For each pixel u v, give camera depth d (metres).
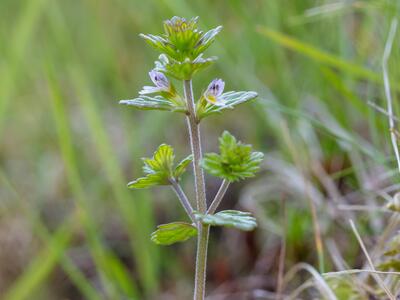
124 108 0.42
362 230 0.29
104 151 0.37
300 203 0.34
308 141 0.35
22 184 0.44
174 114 0.45
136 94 0.45
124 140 0.44
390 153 0.28
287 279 0.29
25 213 0.36
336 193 0.32
